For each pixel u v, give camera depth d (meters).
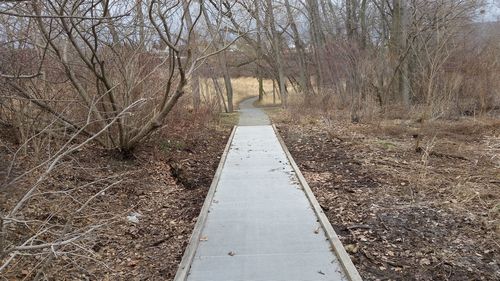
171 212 6.19
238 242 4.80
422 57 16.92
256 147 10.71
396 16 16.31
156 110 8.59
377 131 12.13
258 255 4.47
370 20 22.75
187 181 7.71
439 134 11.45
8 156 5.58
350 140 11.09
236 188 6.94
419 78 15.74
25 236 4.29
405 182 7.06
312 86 24.61
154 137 9.47
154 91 8.43
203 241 4.86
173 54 6.96
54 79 6.89
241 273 4.09
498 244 4.64
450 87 13.84
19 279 3.89
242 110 26.58
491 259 4.38
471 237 4.87
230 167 8.46
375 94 15.03
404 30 16.33
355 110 14.00
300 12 28.14
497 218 5.25
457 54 15.23
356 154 9.42
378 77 15.05
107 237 5.21
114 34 7.13
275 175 7.72
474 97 14.83
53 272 4.10
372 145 10.25
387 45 18.41
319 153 9.86
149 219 5.95
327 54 17.08
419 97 15.54
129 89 7.58
